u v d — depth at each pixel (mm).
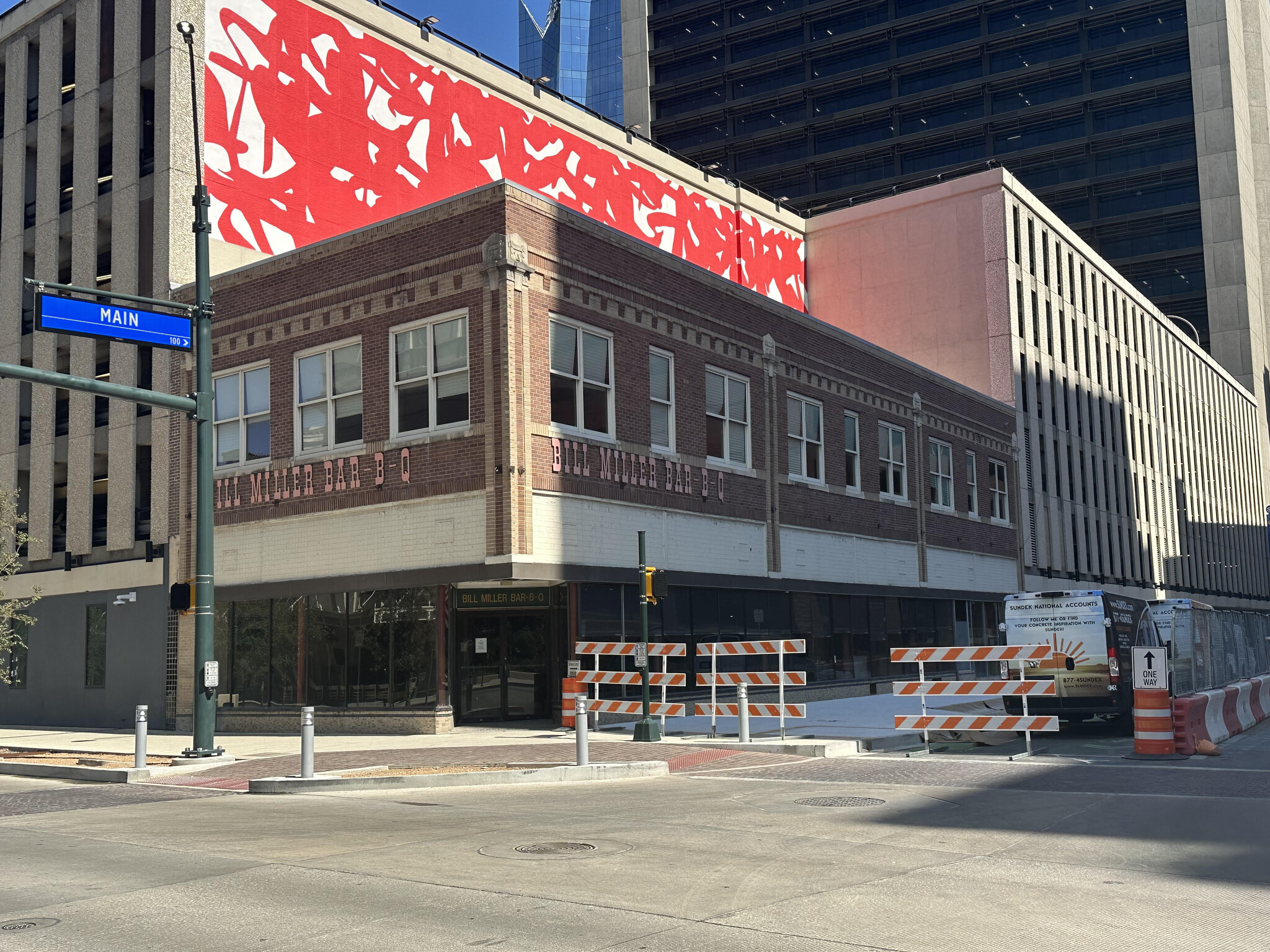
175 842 11141
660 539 25266
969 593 39312
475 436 22281
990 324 46031
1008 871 9070
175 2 29734
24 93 34812
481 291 22469
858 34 97125
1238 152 86438
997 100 92562
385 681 23766
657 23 106562
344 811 13359
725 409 27906
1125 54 88750
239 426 27031
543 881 8805
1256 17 98312
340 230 32969
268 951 6887
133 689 29312
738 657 27625
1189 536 68062
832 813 12336
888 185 94812
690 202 46750
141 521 30094
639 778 16328
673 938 7055
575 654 22812
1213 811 12180
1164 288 87625
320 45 33156
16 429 33969
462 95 37312
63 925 7648
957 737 22500
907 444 36375
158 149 29641
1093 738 22000
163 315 19688
